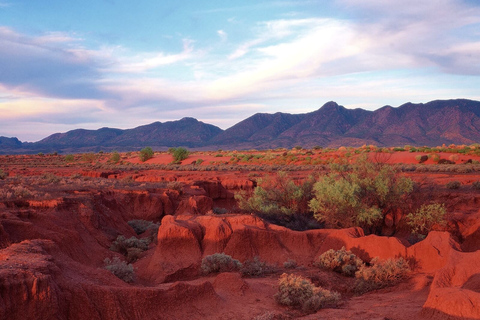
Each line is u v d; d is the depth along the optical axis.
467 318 10.67
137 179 61.25
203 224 23.98
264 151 142.88
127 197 39.06
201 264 21.33
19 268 11.09
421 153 91.00
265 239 22.78
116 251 26.03
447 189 39.16
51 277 11.23
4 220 20.58
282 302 15.40
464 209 31.89
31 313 10.24
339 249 21.84
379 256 20.31
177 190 45.00
